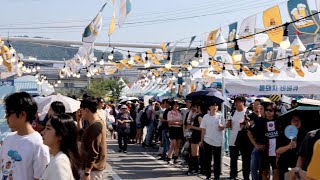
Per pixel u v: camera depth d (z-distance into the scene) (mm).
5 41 21828
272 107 9133
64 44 22078
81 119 8531
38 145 4285
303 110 7340
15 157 4227
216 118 11133
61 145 3854
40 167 4254
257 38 11594
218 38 12914
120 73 55625
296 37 13078
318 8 7633
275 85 17047
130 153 16875
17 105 4250
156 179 11477
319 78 17609
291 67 15188
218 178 11172
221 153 11922
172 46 20578
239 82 16656
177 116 14133
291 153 7801
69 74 27516
